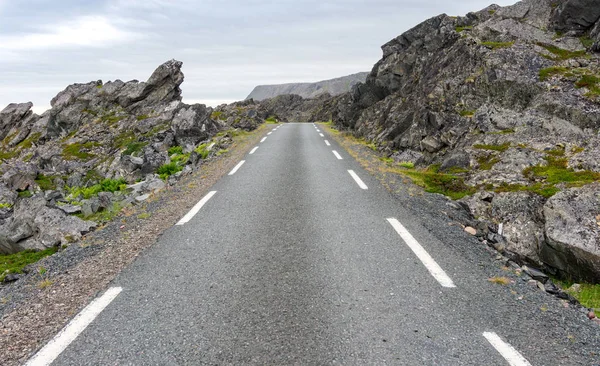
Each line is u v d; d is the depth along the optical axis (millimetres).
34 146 53750
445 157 15305
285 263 6004
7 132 63812
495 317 4449
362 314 4488
